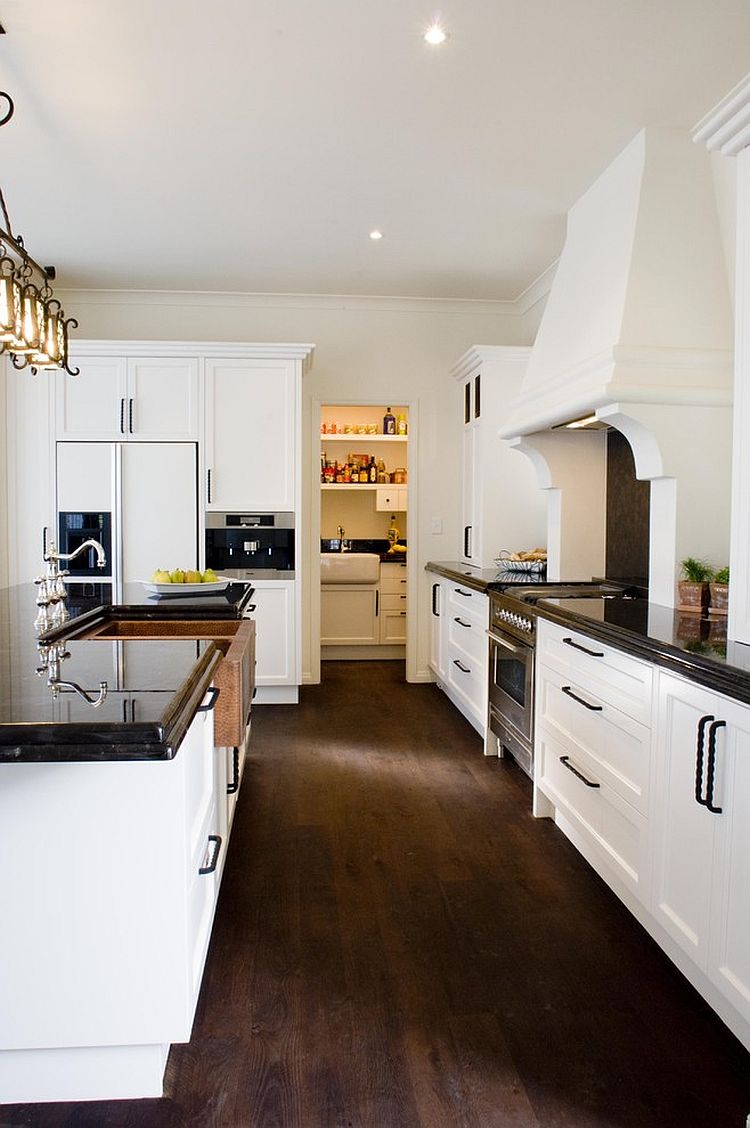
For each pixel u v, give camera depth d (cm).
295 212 366
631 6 214
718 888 162
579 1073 159
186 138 293
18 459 459
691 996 186
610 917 224
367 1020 176
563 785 269
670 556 266
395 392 523
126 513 457
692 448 260
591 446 375
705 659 166
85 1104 149
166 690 140
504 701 344
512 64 242
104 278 473
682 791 179
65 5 213
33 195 348
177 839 132
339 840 276
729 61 240
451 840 277
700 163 278
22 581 462
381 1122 146
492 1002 183
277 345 455
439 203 353
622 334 262
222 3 213
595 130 281
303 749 386
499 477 459
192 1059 162
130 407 454
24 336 244
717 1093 154
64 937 132
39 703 130
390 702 484
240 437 460
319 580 533
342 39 230
